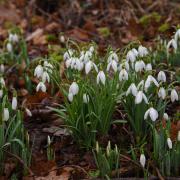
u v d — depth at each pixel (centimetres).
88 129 439
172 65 578
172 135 443
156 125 441
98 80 415
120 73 421
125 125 468
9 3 1002
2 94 438
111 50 441
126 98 438
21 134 427
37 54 712
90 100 431
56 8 921
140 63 432
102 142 446
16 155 420
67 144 462
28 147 429
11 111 436
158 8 848
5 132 433
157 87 437
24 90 589
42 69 443
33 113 521
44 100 549
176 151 399
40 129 497
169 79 545
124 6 837
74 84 411
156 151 403
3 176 422
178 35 489
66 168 431
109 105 434
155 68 553
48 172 428
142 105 431
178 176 404
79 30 791
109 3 892
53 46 729
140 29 761
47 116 518
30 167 431
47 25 854
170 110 500
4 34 833
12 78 615
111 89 431
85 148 451
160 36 634
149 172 410
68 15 859
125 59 434
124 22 782
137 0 879
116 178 398
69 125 446
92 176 407
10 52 650
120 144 446
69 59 446
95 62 461
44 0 922
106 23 832
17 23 905
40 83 438
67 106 436
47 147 458
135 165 411
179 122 459
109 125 446
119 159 420
